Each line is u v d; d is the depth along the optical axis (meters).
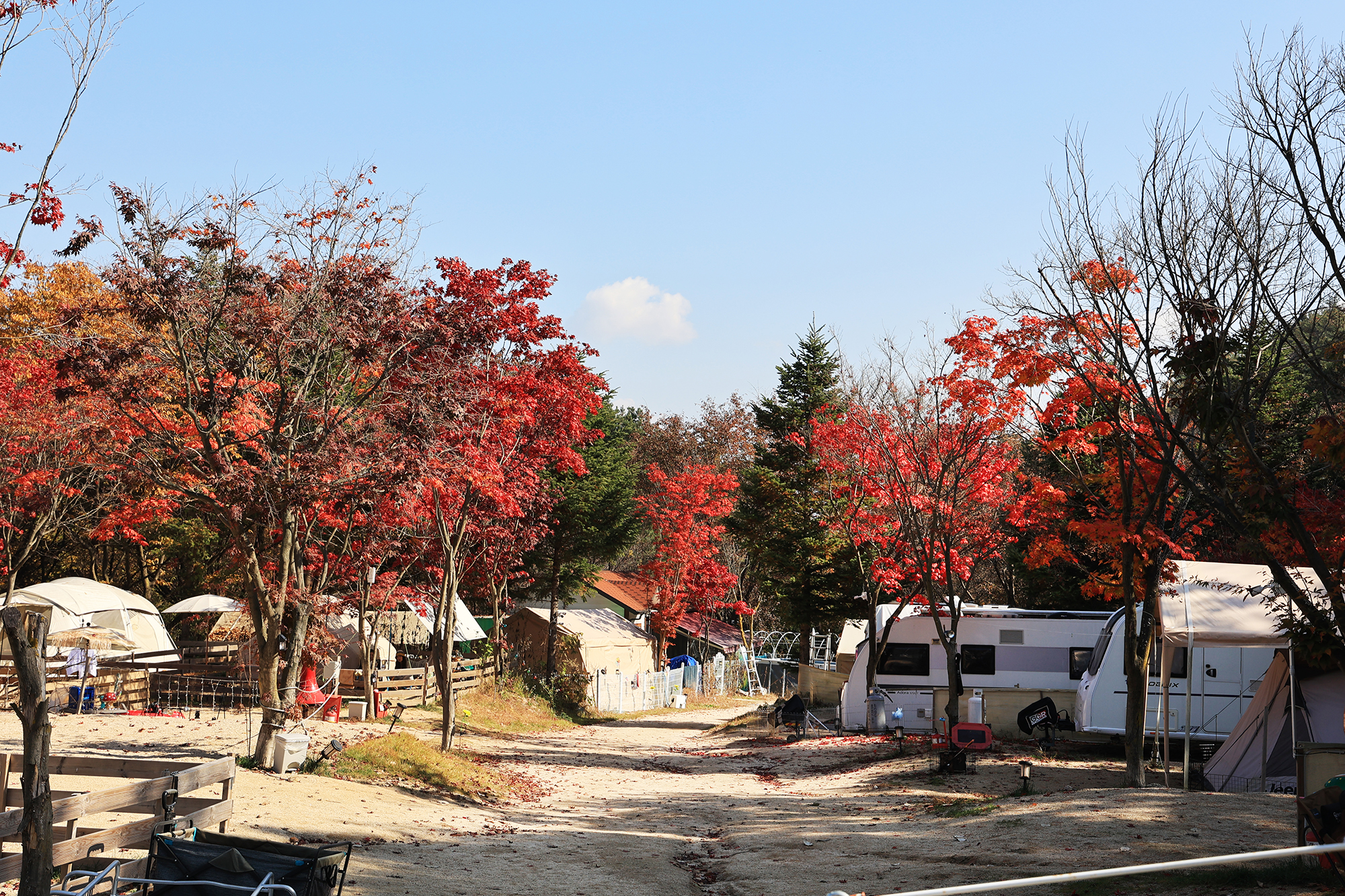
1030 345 16.50
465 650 45.31
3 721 20.64
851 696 29.52
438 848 12.52
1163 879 9.62
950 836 13.04
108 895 7.35
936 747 20.41
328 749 18.38
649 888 11.04
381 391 17.20
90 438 16.50
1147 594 16.22
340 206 16.53
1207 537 20.75
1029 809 14.29
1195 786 18.12
